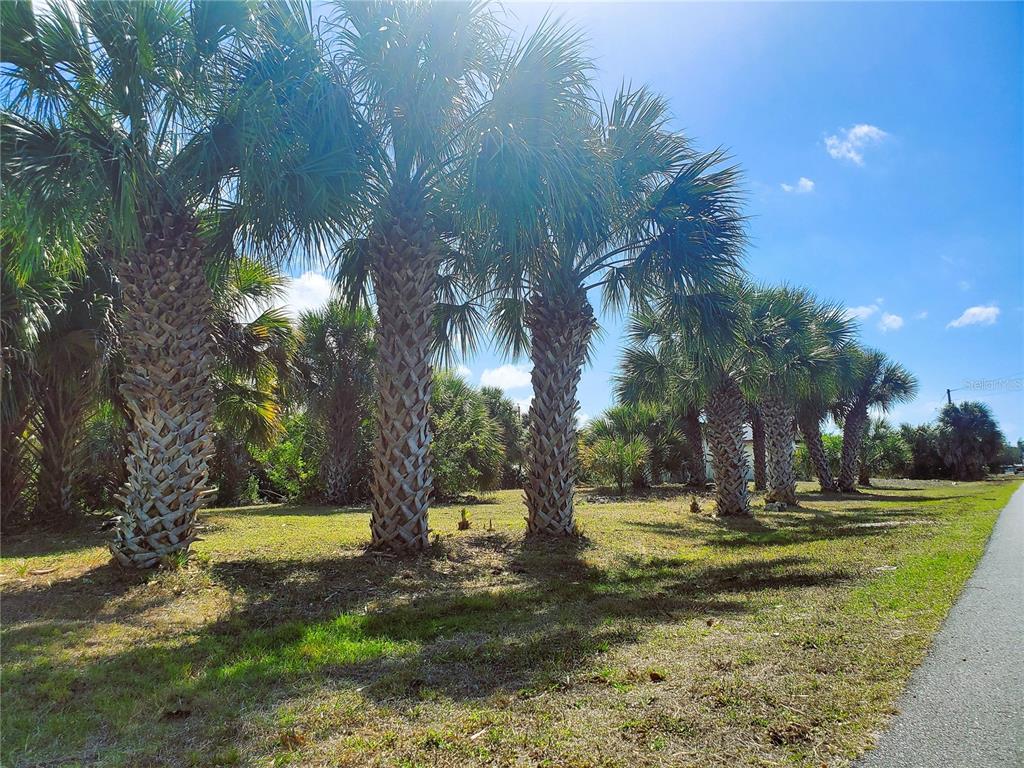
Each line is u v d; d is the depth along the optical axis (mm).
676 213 8711
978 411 44688
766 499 17781
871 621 4223
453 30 6422
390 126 6934
